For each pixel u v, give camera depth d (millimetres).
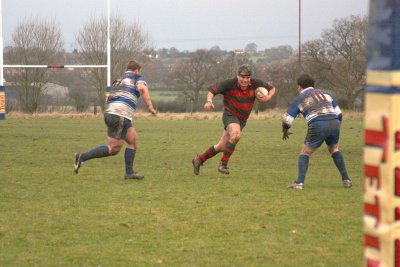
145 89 25594
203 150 40562
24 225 17406
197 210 19516
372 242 7480
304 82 23859
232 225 17406
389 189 7258
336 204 20609
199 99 111688
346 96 105875
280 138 51438
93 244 15344
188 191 23281
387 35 7156
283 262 13727
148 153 38562
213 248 14922
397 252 7305
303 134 56781
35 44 106312
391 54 7121
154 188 24016
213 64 111938
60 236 16156
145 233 16484
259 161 34281
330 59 106500
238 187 24344
